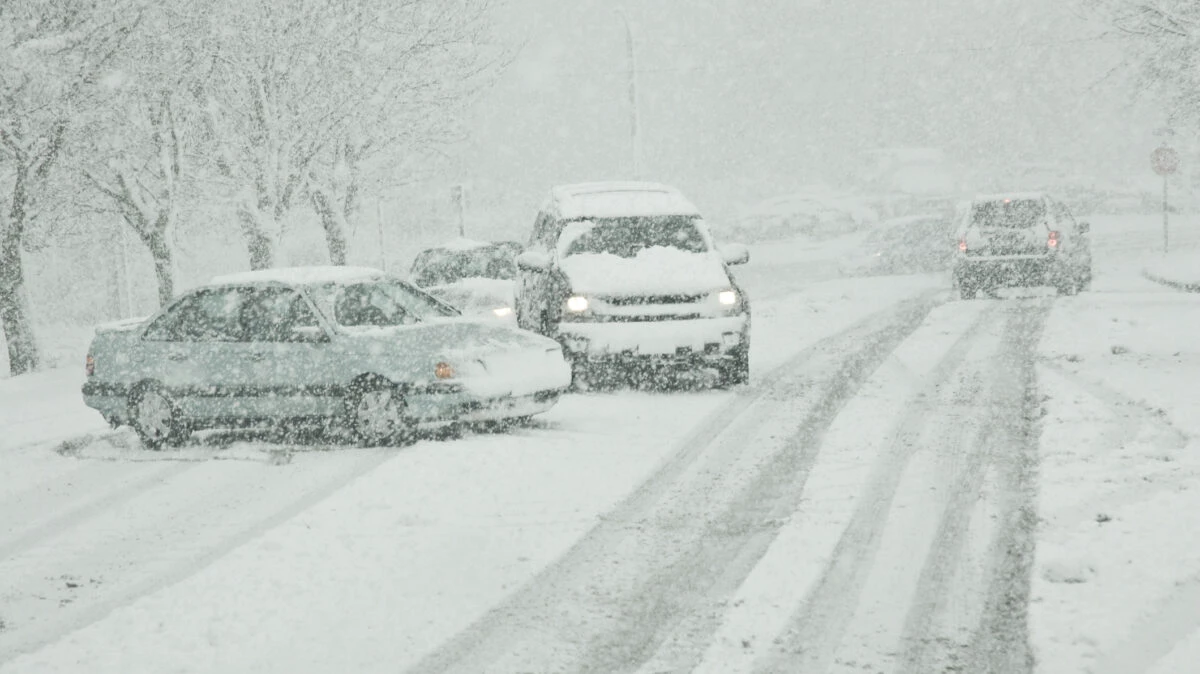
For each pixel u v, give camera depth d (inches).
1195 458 660.1
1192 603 443.5
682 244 1084.5
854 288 2049.7
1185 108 1296.8
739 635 448.1
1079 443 722.8
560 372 890.7
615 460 758.5
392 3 1643.7
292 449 870.4
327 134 1640.0
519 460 765.3
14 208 1565.0
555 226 1112.8
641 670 420.5
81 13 1365.7
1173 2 1158.3
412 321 911.7
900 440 773.9
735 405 940.0
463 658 440.1
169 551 615.2
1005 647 423.8
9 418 1176.2
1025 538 546.9
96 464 875.4
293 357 870.4
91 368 946.7
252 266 1646.2
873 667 411.5
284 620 488.1
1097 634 419.5
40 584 572.7
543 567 547.5
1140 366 1008.2
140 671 438.9
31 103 1385.3
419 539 599.5
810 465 719.1
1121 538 524.7
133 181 1628.9
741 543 570.3
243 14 1515.7
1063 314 1456.7
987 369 1059.9
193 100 1577.3
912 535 561.9
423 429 887.7
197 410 901.8
